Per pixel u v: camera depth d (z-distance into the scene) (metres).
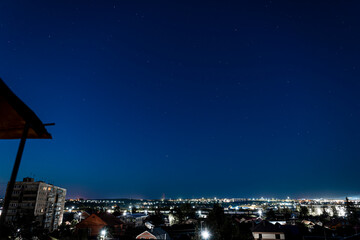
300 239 64.88
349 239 11.45
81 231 54.00
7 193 3.88
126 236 64.69
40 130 4.70
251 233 60.75
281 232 62.34
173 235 70.81
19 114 3.94
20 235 37.66
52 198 98.75
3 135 4.74
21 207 84.06
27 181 90.12
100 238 62.25
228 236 42.25
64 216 149.75
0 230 3.71
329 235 65.00
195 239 41.44
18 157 4.02
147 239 56.00
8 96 3.53
